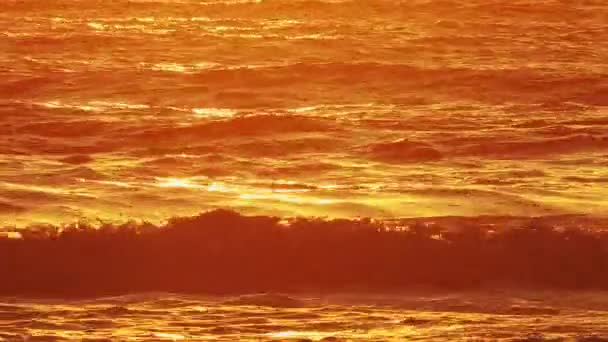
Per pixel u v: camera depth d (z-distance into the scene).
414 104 113.25
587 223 65.06
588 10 163.38
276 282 57.19
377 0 166.50
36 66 127.44
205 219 60.62
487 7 162.62
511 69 124.81
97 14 161.62
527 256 58.66
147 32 148.25
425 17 158.50
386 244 59.25
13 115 104.06
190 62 132.38
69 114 105.25
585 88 118.62
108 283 56.75
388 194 72.19
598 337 44.00
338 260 58.31
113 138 95.69
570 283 57.03
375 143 93.06
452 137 95.31
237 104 114.56
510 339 43.72
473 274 57.59
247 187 76.12
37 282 56.44
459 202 69.50
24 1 167.38
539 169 84.31
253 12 163.12
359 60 131.62
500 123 102.44
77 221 63.81
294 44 141.25
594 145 93.69
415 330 46.28
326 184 78.81
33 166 83.06
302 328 47.09
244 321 48.50
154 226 60.25
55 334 45.34
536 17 159.25
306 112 107.88
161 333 45.84
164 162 86.00
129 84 119.81
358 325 47.59
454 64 129.25
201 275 57.38
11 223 63.75
